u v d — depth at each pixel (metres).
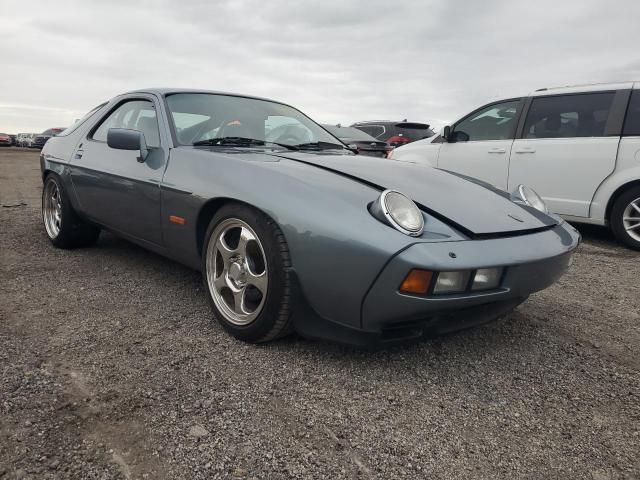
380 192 2.11
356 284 1.88
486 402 1.92
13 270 3.26
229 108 3.20
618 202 4.76
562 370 2.21
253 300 2.25
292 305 2.08
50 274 3.21
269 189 2.14
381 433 1.68
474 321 2.10
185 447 1.55
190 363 2.07
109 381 1.90
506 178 5.51
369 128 10.88
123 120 3.34
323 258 1.94
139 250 3.90
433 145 6.30
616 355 2.39
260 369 2.05
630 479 1.52
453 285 1.85
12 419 1.63
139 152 2.92
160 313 2.61
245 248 2.24
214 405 1.78
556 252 2.15
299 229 1.99
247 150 2.72
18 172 12.55
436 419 1.78
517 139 5.43
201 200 2.40
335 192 2.05
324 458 1.54
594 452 1.64
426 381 2.05
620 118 4.73
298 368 2.08
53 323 2.42
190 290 2.99
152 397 1.81
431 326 1.99
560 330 2.68
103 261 3.55
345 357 2.19
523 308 3.00
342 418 1.75
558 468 1.55
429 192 2.27
